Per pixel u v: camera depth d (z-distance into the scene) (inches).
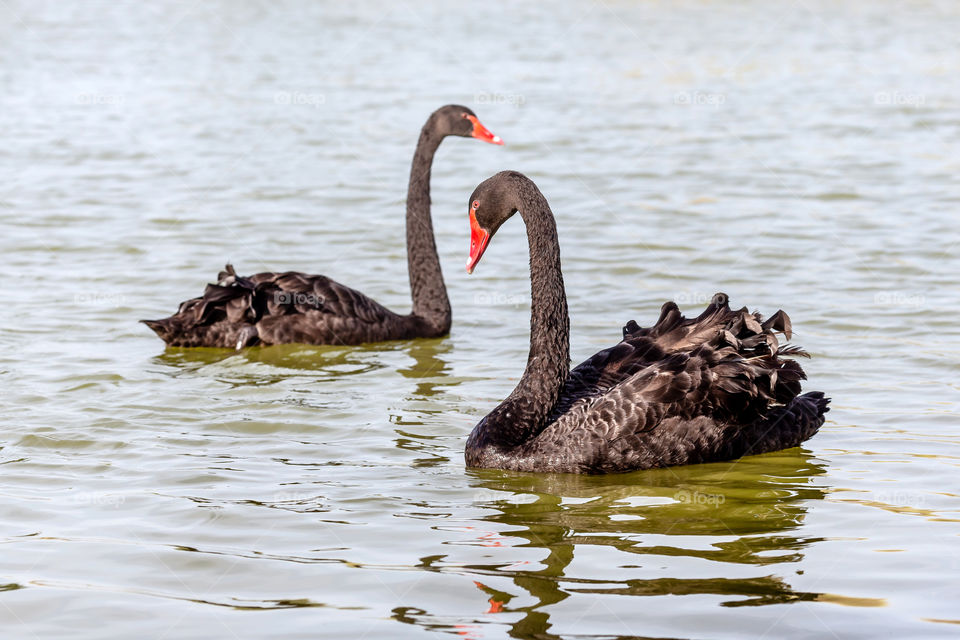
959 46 1576.0
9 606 327.3
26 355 574.6
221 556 359.6
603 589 335.6
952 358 557.0
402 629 312.5
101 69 1496.1
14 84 1389.0
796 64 1487.5
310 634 310.3
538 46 1638.8
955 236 774.5
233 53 1622.8
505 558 358.3
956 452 449.4
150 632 313.0
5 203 890.1
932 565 349.1
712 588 335.6
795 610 320.8
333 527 382.9
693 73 1443.2
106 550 363.3
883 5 1969.7
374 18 1935.3
